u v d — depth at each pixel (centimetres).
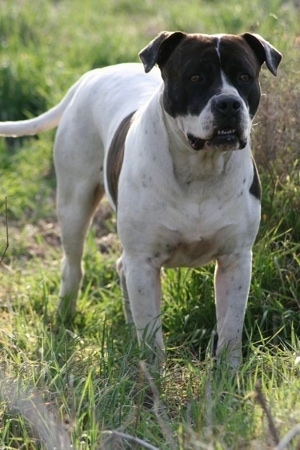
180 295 779
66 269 834
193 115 630
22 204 1083
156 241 675
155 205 665
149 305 686
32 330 759
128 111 740
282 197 806
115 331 763
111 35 1471
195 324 755
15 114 1248
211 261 707
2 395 609
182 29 1507
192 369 638
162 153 658
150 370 646
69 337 768
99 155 789
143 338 676
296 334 721
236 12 1481
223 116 611
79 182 805
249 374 628
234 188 662
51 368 649
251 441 521
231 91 621
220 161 648
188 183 657
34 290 863
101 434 556
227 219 667
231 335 690
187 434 534
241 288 688
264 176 818
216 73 632
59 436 546
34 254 975
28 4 1591
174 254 688
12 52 1373
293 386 584
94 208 821
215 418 556
